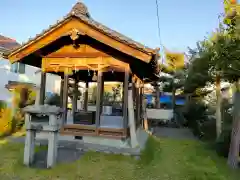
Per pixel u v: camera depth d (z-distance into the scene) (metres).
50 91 18.12
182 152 6.66
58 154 5.43
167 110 14.37
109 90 20.75
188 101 14.72
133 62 6.60
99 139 6.14
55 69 6.81
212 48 6.81
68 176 4.20
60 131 6.42
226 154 6.05
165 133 10.91
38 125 4.62
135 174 4.51
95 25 5.77
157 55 5.91
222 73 6.30
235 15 4.55
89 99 17.69
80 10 6.88
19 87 10.47
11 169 4.45
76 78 9.36
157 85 16.02
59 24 6.00
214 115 11.74
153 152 6.27
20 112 9.03
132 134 5.95
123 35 6.82
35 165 4.70
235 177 4.53
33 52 6.45
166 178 4.40
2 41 15.35
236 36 4.64
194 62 9.26
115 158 5.35
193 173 4.71
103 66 6.49
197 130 9.92
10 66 13.62
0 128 7.59
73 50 6.76
